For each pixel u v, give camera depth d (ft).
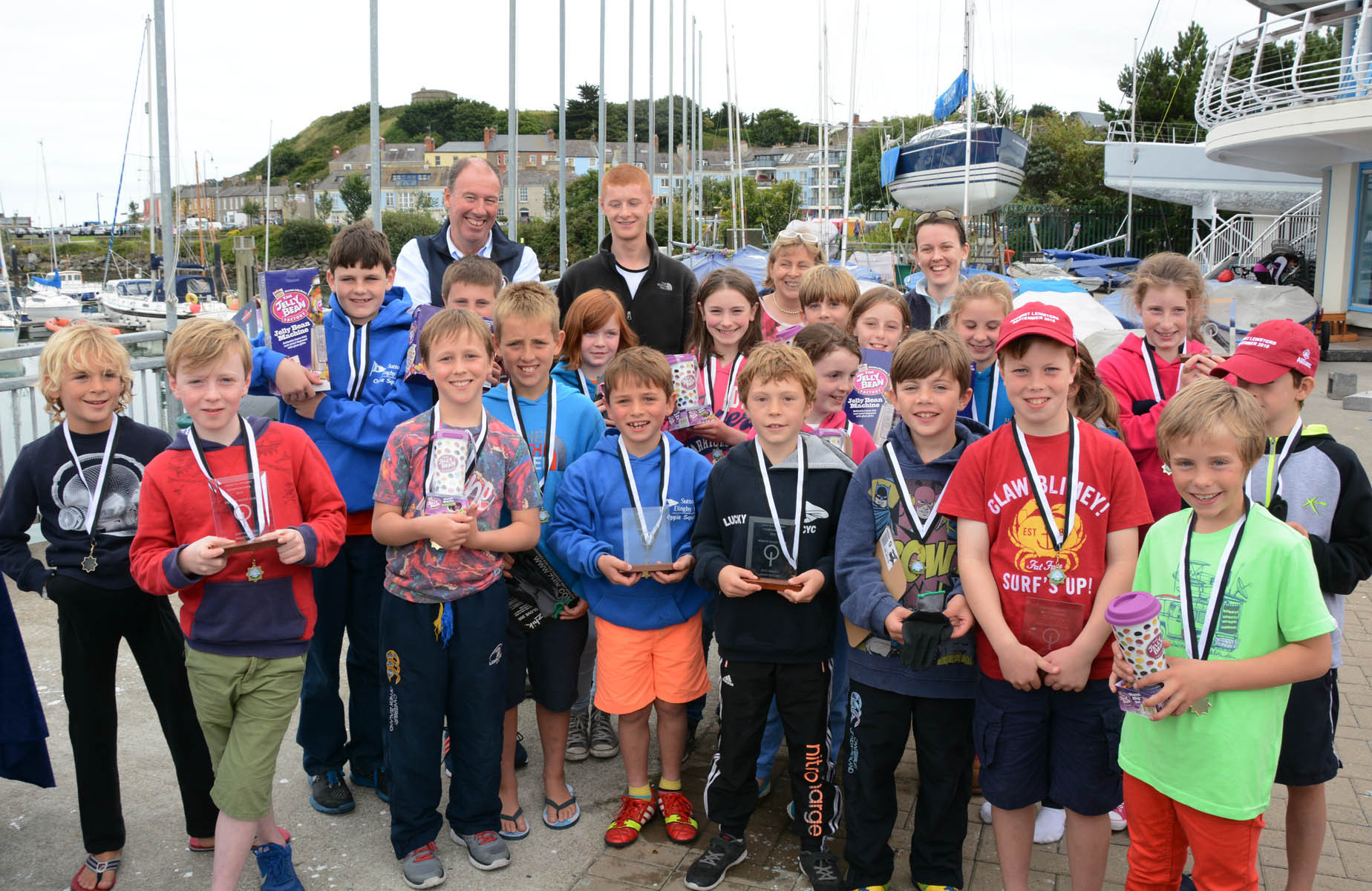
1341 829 11.02
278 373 11.23
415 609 10.21
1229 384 8.02
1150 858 8.45
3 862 10.52
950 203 81.00
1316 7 55.06
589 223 151.02
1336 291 64.59
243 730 9.45
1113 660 8.45
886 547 9.81
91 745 9.89
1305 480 9.08
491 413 12.03
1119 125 127.75
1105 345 32.12
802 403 10.40
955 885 9.88
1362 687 14.85
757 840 11.14
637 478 11.54
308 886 10.17
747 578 10.02
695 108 93.15
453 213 15.55
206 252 224.12
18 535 10.03
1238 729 7.79
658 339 16.33
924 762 9.75
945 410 9.67
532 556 11.19
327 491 10.07
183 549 8.86
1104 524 8.84
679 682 11.24
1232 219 93.97
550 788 11.51
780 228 180.86
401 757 10.29
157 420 21.85
